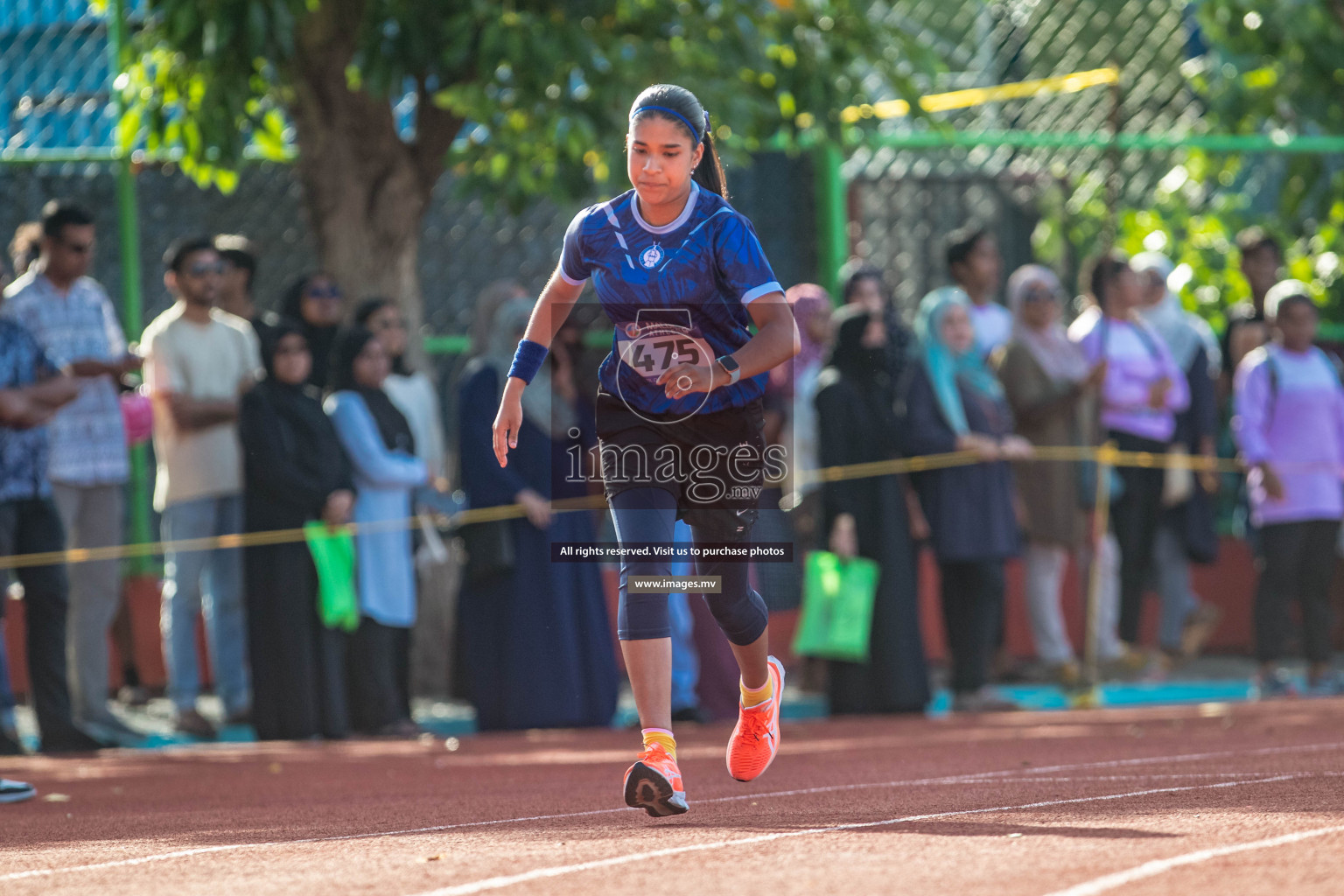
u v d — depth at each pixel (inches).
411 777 717.9
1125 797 479.8
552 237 1435.8
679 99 440.8
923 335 1128.2
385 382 1127.6
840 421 1098.1
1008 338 1280.8
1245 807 440.8
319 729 1018.1
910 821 440.8
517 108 1072.2
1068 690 1205.1
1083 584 1254.3
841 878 342.6
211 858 422.0
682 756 775.7
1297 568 1196.5
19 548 938.7
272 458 1006.4
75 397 910.4
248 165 1363.2
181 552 1079.6
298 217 1376.7
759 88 1190.9
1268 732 778.8
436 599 1275.8
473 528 1047.6
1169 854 357.7
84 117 1332.4
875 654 1098.7
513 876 362.9
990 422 1117.7
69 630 1026.1
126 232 1299.2
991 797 503.5
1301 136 1589.6
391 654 1053.2
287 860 409.7
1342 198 1531.7
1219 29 1493.6
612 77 1069.8
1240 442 1206.9
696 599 1100.5
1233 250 1515.7
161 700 1258.0
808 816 471.2
